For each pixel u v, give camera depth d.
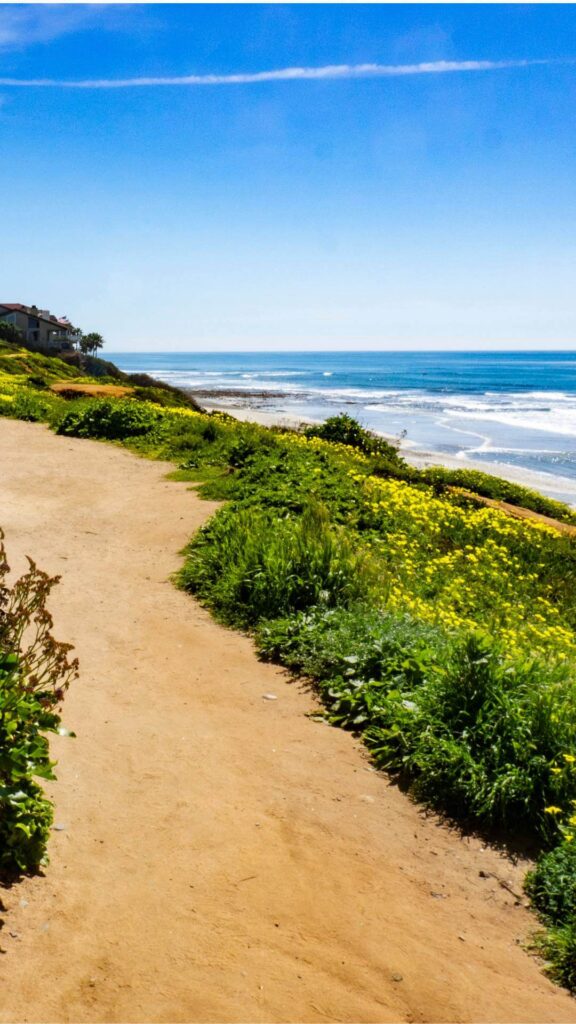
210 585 8.93
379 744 5.85
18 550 9.98
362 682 6.48
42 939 3.38
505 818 4.94
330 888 4.14
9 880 3.70
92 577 9.25
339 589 8.36
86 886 3.81
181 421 20.73
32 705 4.03
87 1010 3.05
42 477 14.78
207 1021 3.10
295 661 7.17
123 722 5.77
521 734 5.28
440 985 3.54
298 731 5.99
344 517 12.16
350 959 3.62
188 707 6.20
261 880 4.11
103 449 18.48
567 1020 3.44
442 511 14.09
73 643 7.21
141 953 3.42
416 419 67.56
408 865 4.48
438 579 10.52
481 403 89.50
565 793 5.02
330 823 4.78
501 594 10.77
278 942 3.65
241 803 4.87
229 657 7.32
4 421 22.19
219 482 14.21
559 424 63.56
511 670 5.95
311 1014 3.23
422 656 6.54
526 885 4.41
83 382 39.00
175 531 11.33
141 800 4.73
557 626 9.48
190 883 3.99
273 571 8.42
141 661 7.03
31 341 106.50
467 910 4.16
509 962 3.80
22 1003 3.02
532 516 19.62
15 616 4.65
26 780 3.99
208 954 3.49
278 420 61.31
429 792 5.23
